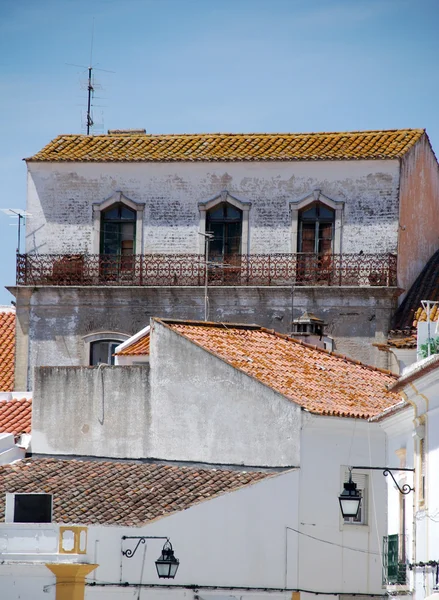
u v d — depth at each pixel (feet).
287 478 220.23
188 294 269.44
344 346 263.49
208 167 273.33
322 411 220.84
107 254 274.98
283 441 222.28
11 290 274.98
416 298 268.00
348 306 264.31
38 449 241.14
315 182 269.64
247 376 226.38
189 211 273.33
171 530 214.28
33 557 211.00
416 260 275.59
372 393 235.20
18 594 211.00
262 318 267.39
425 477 190.39
